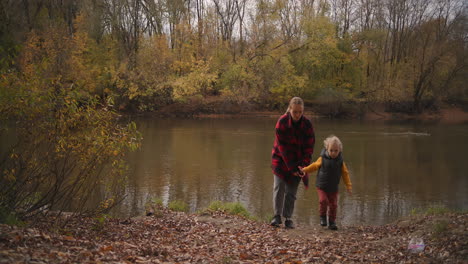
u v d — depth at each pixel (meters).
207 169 13.93
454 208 9.37
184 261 3.79
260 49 39.88
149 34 40.47
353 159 16.48
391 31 46.75
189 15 42.03
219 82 40.28
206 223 6.00
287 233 5.29
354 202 10.02
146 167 14.12
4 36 18.33
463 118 39.84
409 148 19.45
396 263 3.78
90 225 5.02
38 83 4.59
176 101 38.94
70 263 3.10
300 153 5.28
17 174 4.82
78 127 4.91
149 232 5.12
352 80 41.97
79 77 26.73
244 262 3.89
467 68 41.16
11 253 3.03
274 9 39.31
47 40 25.41
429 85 42.38
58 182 5.29
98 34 36.50
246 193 10.80
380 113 41.28
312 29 38.91
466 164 15.34
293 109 5.02
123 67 34.22
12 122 4.77
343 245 4.62
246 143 20.59
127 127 5.19
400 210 9.26
